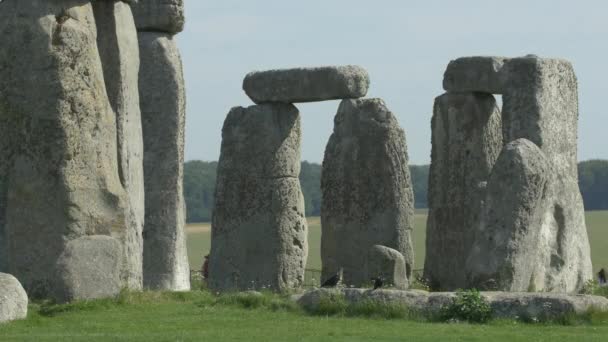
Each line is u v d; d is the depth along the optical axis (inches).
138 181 1409.9
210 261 1863.9
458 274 1760.6
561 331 1176.8
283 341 1107.3
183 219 1726.1
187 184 5032.0
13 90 1323.8
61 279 1306.6
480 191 1740.9
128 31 1401.3
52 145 1316.4
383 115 1850.4
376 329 1175.0
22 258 1318.9
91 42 1337.4
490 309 1235.9
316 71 1836.9
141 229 1411.2
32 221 1318.9
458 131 1772.9
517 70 1616.6
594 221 4119.1
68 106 1318.9
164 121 1701.5
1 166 1326.3
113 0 1386.6
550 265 1606.8
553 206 1619.1
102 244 1321.4
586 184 4963.1
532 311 1227.9
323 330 1168.8
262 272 1841.8
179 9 1712.6
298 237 1855.3
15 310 1207.6
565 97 1649.9
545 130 1608.0
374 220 1841.8
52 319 1219.2
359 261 1845.5
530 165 1466.5
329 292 1286.9
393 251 1648.6
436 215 1785.2
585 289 1640.0
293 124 1860.2
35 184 1317.7
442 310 1240.8
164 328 1183.6
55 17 1326.3
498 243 1455.5
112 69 1378.0
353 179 1851.6
